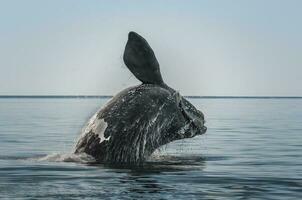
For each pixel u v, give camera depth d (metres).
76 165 41.03
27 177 35.91
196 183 34.50
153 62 42.28
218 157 50.19
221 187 33.22
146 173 37.94
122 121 42.06
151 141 42.88
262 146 61.78
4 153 52.66
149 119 41.81
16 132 81.31
